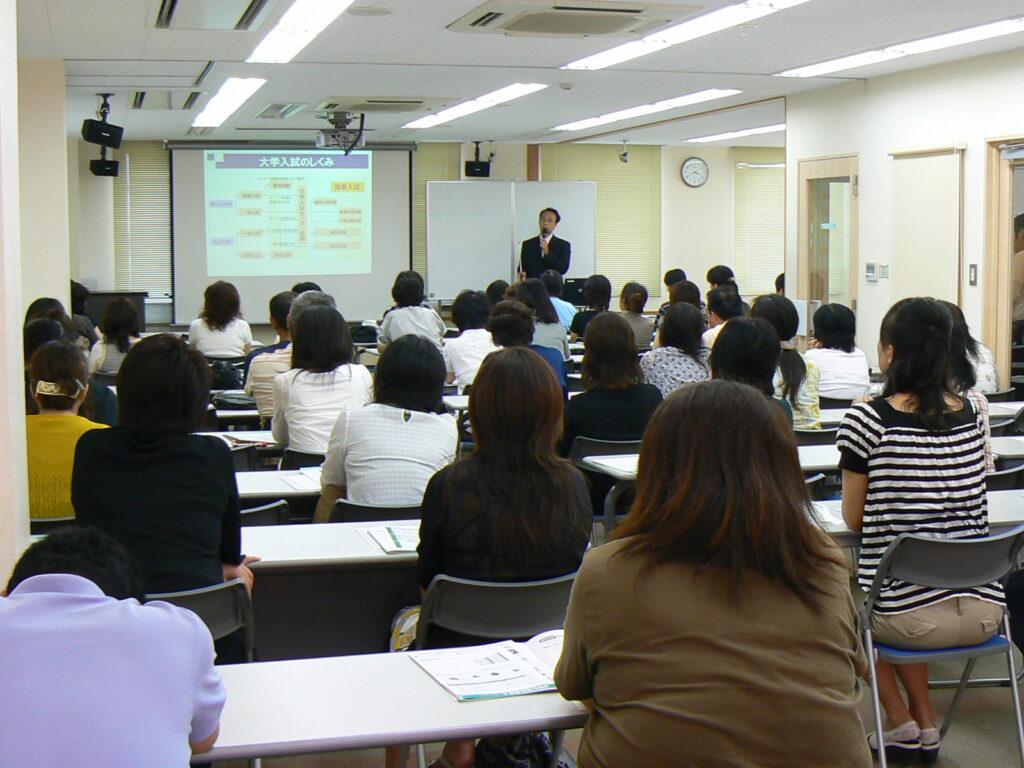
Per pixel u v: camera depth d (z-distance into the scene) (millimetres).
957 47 7824
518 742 2607
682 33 7219
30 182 8133
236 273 14117
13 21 2994
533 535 2566
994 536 2984
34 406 3672
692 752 1647
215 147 13867
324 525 3311
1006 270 8242
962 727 3574
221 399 6566
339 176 14352
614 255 15875
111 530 2547
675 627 1691
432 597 2539
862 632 3049
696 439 1735
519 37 7258
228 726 1899
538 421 2590
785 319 4832
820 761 1655
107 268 13812
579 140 14945
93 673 1546
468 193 14828
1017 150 8000
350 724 1914
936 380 3023
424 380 3555
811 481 4086
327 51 7766
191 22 6668
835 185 10055
